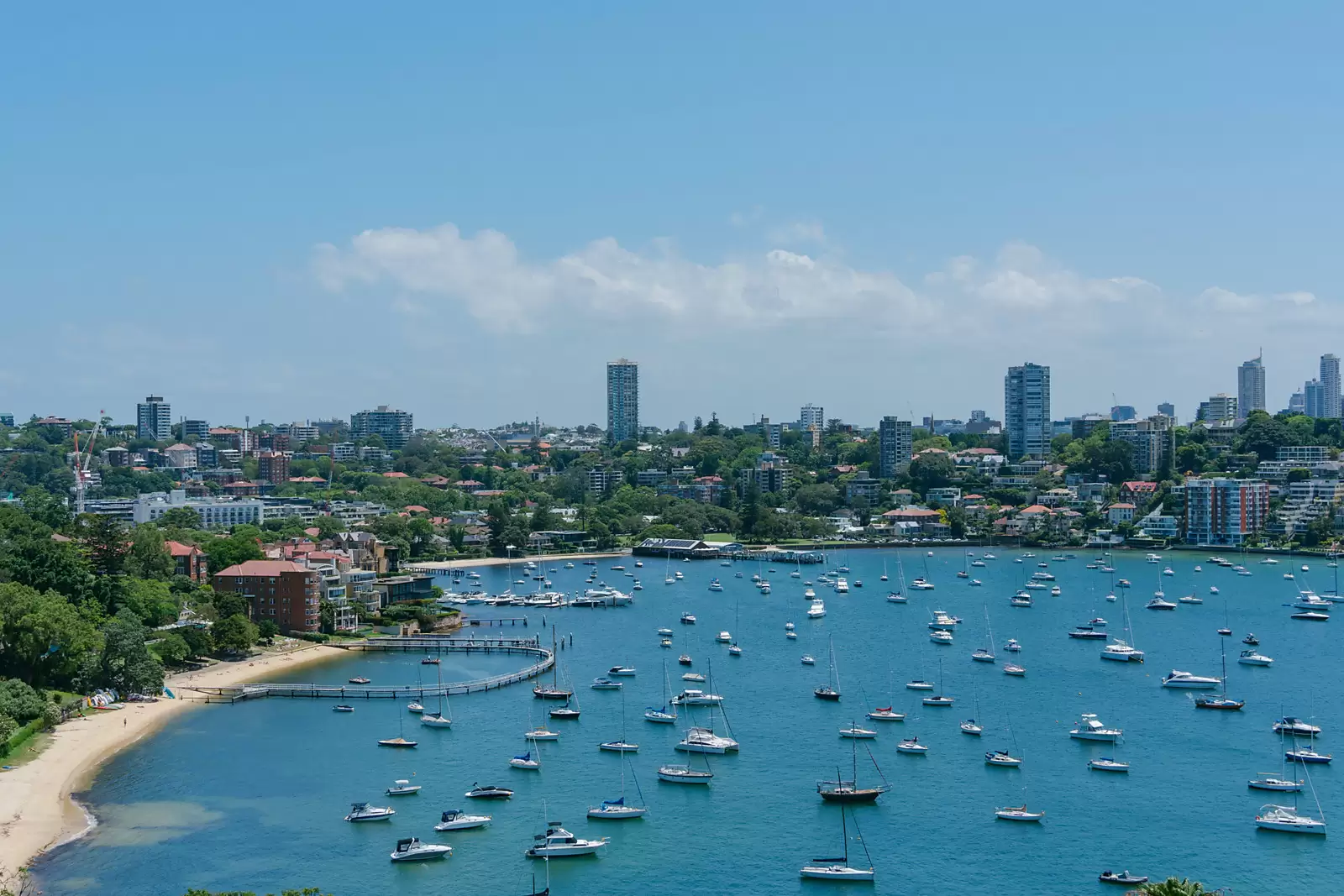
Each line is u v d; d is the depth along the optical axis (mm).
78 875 194125
